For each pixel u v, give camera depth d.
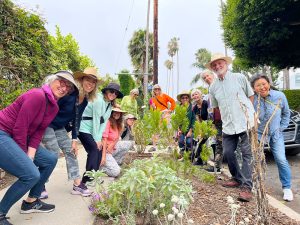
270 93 4.98
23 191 3.18
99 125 4.70
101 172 3.53
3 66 5.94
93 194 3.98
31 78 6.82
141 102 12.40
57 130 4.31
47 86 3.42
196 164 6.43
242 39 15.02
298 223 3.72
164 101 9.37
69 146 4.39
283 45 15.60
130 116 7.73
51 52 8.12
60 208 3.88
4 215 3.22
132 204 3.26
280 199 5.07
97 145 4.66
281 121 5.11
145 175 3.11
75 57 13.97
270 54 16.06
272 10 12.80
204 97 6.86
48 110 3.36
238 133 4.57
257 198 3.32
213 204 4.07
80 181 4.49
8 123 3.14
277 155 5.00
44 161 3.63
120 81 24.33
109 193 3.29
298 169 7.25
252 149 3.36
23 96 3.18
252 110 4.68
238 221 3.52
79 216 3.61
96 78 4.25
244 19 14.26
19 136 3.14
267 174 6.84
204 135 5.10
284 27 13.55
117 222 3.15
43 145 4.11
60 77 3.47
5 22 6.16
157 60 17.72
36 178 3.19
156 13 17.53
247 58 16.81
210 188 4.80
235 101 4.67
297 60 16.94
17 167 3.10
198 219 3.54
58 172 5.83
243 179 4.46
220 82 4.86
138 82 34.88
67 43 13.62
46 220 3.49
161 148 6.19
